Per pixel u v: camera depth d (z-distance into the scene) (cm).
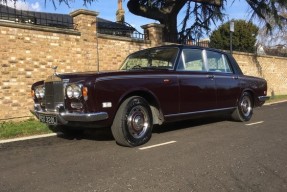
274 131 820
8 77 1010
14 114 1025
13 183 484
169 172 517
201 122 952
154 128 864
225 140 723
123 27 1541
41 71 1080
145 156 603
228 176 500
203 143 696
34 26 1057
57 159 596
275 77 2261
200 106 811
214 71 865
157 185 466
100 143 709
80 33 1177
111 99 640
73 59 1161
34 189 459
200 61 835
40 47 1076
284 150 641
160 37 1459
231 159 583
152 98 711
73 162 576
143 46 1388
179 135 777
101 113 628
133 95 681
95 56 1225
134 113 670
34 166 560
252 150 641
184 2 1955
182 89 763
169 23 1986
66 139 761
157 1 1995
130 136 662
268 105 1487
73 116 630
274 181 481
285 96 2083
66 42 1140
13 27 1014
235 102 921
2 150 671
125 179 489
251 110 980
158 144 689
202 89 812
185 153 620
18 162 586
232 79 907
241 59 1973
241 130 834
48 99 682
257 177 496
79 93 623
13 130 859
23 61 1039
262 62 2133
